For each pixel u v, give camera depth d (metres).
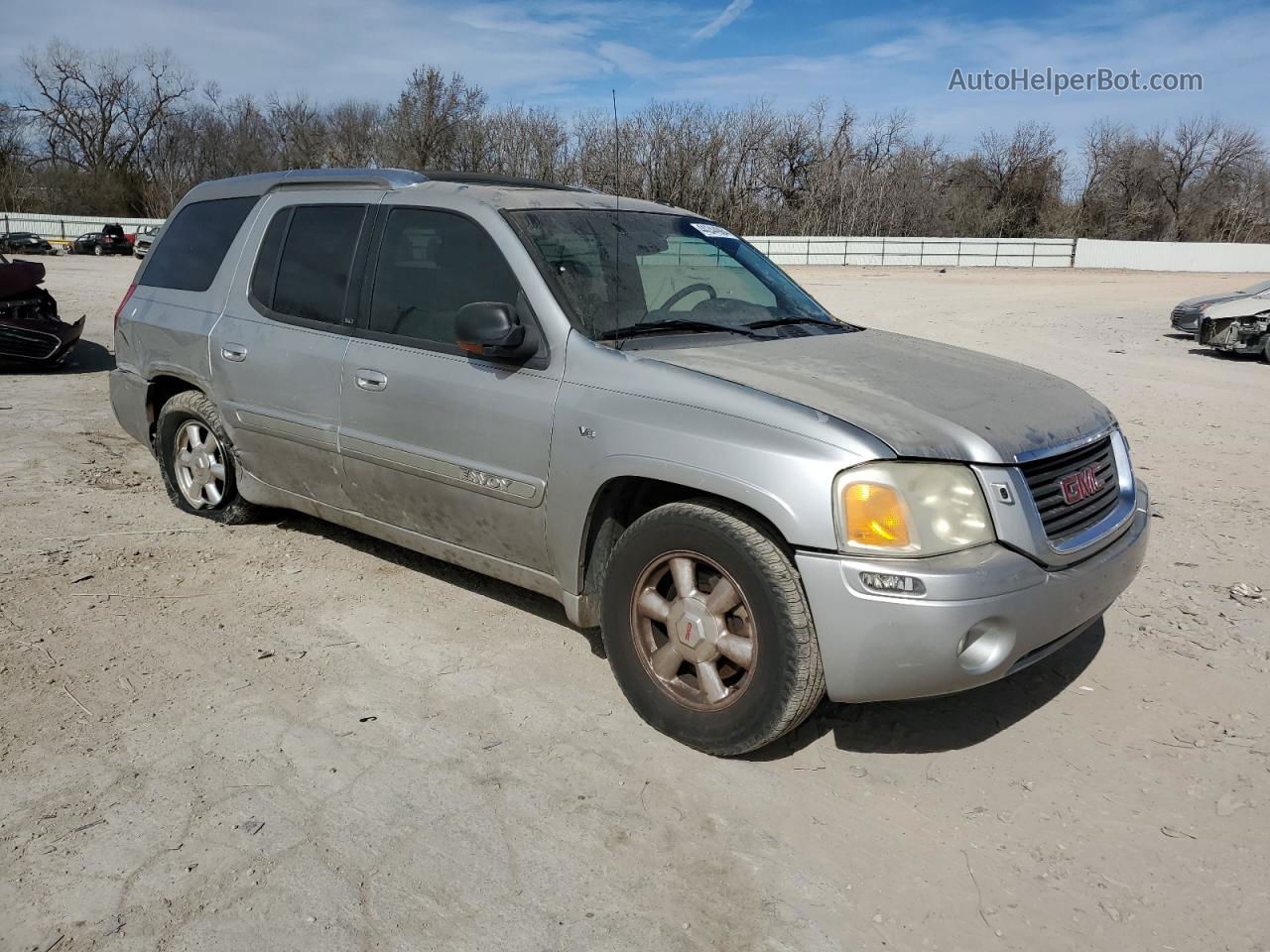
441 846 2.75
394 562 4.86
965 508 2.92
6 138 68.25
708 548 3.10
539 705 3.53
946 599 2.77
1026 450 3.06
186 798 2.92
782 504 2.89
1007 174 60.00
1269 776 3.19
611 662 3.45
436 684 3.66
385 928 2.44
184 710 3.42
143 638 3.97
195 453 5.33
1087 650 4.09
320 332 4.35
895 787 3.10
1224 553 5.29
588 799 2.98
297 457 4.54
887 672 2.85
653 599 3.33
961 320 20.81
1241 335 13.88
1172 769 3.23
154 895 2.52
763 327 3.98
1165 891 2.66
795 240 49.69
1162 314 22.70
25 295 10.40
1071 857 2.79
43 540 5.02
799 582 2.95
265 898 2.53
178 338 5.07
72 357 11.62
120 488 6.05
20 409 8.40
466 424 3.74
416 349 3.96
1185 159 61.69
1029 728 3.47
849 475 2.86
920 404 3.16
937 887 2.66
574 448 3.41
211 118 72.25
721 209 52.12
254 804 2.91
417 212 4.10
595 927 2.47
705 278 4.16
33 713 3.37
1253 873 2.73
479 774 3.09
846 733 3.41
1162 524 5.82
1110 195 62.53
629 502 3.51
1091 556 3.19
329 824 2.83
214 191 5.21
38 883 2.55
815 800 3.02
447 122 43.88
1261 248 48.38
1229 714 3.58
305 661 3.81
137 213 67.25
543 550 3.64
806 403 3.06
